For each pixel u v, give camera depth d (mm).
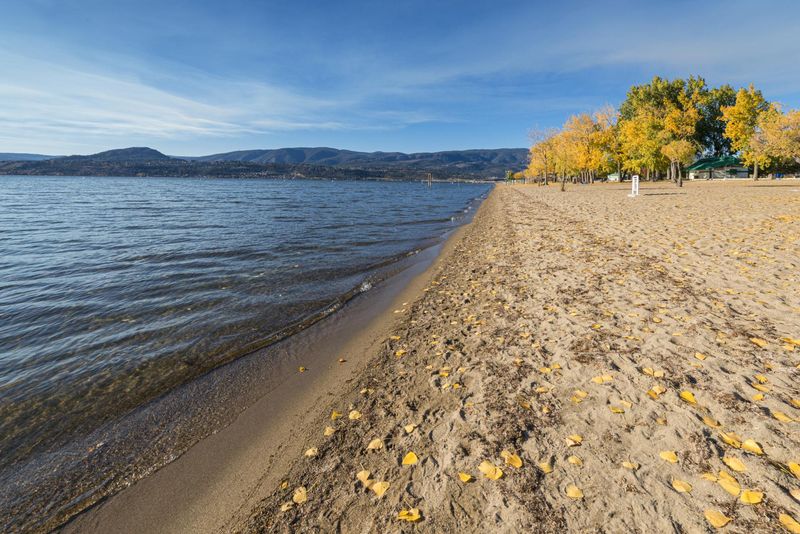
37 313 10234
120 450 5020
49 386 6625
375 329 8641
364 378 6277
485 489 3443
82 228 28188
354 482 3861
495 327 7426
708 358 5152
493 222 26984
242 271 14719
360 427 4871
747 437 3619
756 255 10180
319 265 15797
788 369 4711
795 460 3273
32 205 50750
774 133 28344
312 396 5977
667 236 14062
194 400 6129
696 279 8719
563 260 12117
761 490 3012
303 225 30438
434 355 6652
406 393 5520
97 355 7754
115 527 3828
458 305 9320
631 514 2963
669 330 6164
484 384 5320
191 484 4324
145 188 118438
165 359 7535
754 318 6320
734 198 26125
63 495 4293
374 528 3240
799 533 2594
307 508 3619
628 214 21703
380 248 19922
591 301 8023
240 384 6562
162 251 18953
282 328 9023
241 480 4277
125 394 6352
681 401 4277
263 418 5527
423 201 68750
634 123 55188
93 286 12719
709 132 65812
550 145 81188
